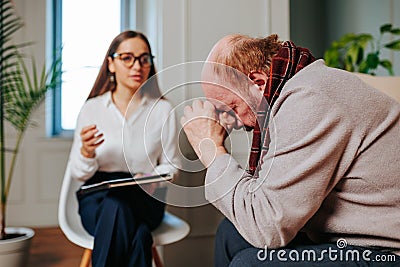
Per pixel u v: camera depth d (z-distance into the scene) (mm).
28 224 3764
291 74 1104
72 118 4008
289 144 979
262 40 1154
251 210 996
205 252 2477
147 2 3107
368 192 1034
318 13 4098
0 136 2389
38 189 3781
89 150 1816
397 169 1010
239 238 1311
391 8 3158
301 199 963
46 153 3797
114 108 1939
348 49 3008
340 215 1065
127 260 1597
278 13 2607
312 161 956
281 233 983
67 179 1938
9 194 3715
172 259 2428
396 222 1021
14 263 2258
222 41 1159
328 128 972
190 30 2479
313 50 4094
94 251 1595
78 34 3957
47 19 3797
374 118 1014
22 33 3715
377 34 3340
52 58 3867
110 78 1954
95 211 1729
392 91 1444
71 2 3936
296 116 986
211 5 2508
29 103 2441
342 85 1019
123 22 4008
